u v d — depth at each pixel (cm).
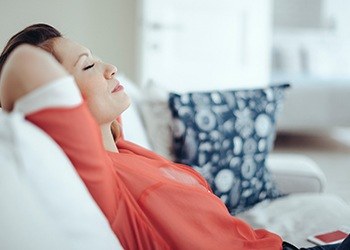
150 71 331
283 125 455
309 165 197
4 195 63
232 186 173
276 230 144
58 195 68
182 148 171
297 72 518
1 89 76
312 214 156
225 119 175
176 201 94
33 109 70
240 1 349
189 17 339
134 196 92
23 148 66
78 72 102
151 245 89
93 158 77
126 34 348
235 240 98
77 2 338
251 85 360
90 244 70
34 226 64
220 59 350
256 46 357
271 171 188
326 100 456
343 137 503
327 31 576
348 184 340
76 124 73
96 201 80
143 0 325
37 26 109
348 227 145
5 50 105
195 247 91
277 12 591
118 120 127
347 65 542
